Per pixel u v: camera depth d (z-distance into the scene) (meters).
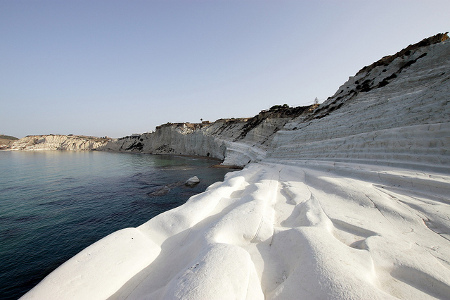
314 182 10.20
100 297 3.53
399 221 5.23
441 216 5.04
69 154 79.62
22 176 29.58
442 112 10.41
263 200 6.92
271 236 4.91
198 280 2.81
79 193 20.14
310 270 3.01
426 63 20.36
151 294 3.39
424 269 3.18
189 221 5.96
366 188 7.53
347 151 14.43
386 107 15.33
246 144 48.59
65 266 3.94
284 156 26.20
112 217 14.20
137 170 35.59
